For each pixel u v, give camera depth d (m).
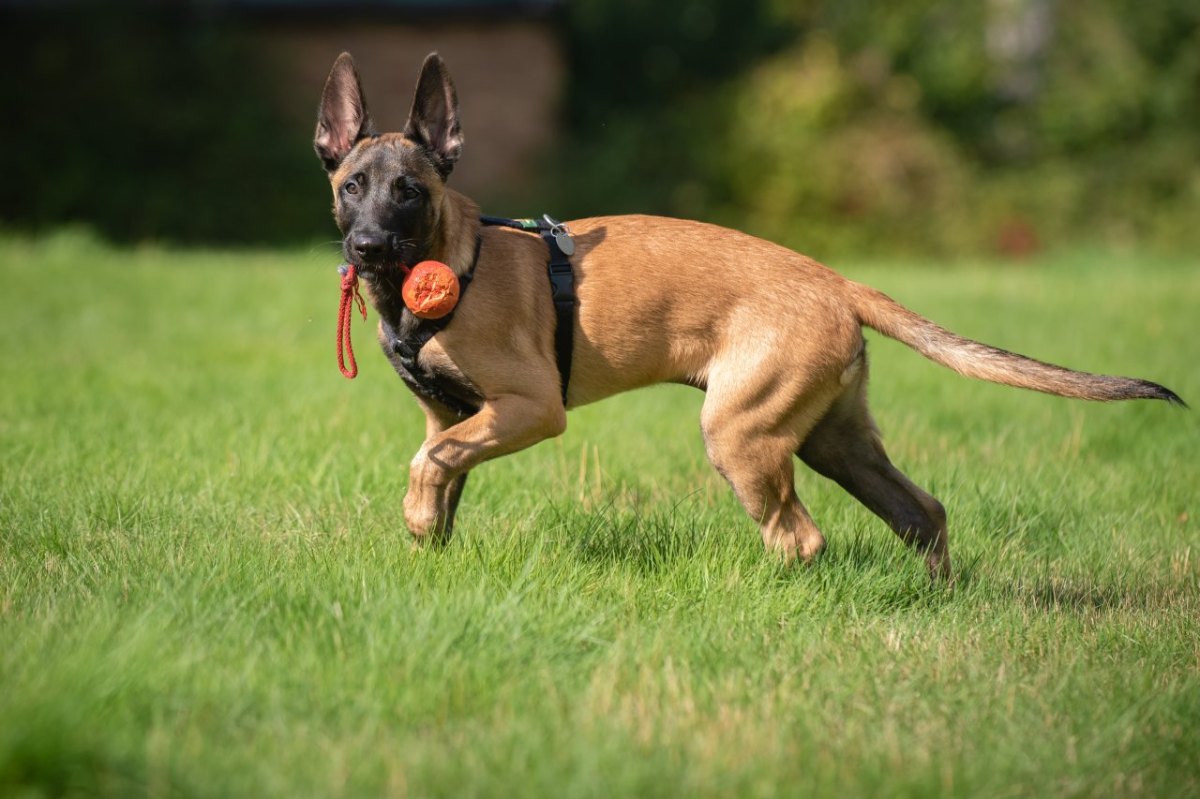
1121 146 41.09
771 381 7.61
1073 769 5.50
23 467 9.76
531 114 38.56
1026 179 40.41
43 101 35.16
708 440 7.76
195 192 35.69
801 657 6.61
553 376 7.68
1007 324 18.50
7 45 35.75
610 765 5.20
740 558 7.76
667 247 7.85
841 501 9.67
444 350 7.50
